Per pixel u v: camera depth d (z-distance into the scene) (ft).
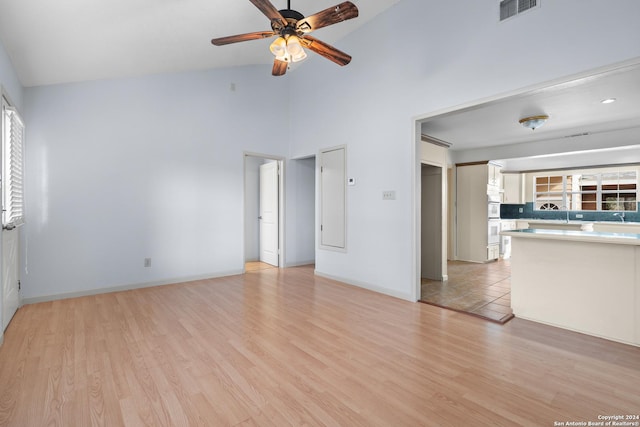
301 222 19.01
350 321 9.78
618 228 19.52
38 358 7.32
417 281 11.84
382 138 12.84
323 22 7.67
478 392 6.04
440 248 15.28
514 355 7.54
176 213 14.58
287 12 7.70
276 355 7.52
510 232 10.13
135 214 13.52
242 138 16.56
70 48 9.88
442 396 5.91
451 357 7.43
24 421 5.18
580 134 17.10
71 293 12.16
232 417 5.30
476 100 9.78
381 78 12.85
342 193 14.75
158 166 14.07
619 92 10.91
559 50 8.09
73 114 12.16
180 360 7.25
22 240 11.19
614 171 20.97
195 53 13.19
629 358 7.36
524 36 8.71
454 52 10.34
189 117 14.89
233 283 14.60
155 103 13.98
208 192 15.47
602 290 8.47
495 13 9.30
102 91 12.75
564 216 23.35
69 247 12.12
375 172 13.15
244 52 14.61
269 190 19.36
